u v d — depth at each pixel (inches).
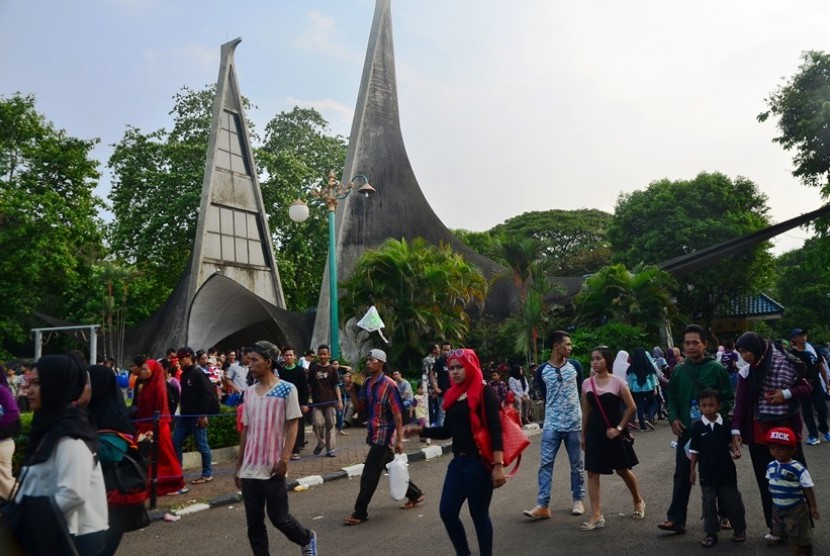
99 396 174.2
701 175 1445.6
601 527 256.7
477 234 1987.0
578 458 283.7
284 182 1385.3
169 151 1347.2
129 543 266.4
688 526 257.6
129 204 1364.4
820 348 793.6
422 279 848.9
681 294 1440.7
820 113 847.7
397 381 386.0
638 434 565.0
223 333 941.2
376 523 283.1
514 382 637.9
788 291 1920.5
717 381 240.4
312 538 214.5
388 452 290.8
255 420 209.3
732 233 1348.4
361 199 1146.0
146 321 1135.0
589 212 2112.5
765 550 222.5
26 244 1030.4
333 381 480.7
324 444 510.3
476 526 194.7
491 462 192.9
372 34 1263.5
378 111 1222.9
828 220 914.1
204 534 276.7
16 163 1110.4
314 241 1478.8
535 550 230.8
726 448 233.3
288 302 1438.2
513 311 1125.1
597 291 891.4
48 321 1069.1
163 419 336.8
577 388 288.0
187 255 1366.9
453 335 870.4
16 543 127.2
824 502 282.4
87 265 1192.8
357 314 838.5
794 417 233.5
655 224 1435.8
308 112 1617.9
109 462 169.8
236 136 1238.3
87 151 1167.0
